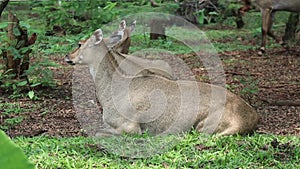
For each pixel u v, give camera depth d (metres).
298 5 14.48
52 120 7.43
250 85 9.94
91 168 5.13
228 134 6.31
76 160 5.36
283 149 5.82
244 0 18.22
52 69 11.56
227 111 6.37
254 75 11.74
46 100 8.61
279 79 11.38
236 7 19.17
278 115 8.01
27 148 5.73
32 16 18.11
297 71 12.30
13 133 6.73
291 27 15.62
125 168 5.21
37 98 8.64
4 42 9.68
